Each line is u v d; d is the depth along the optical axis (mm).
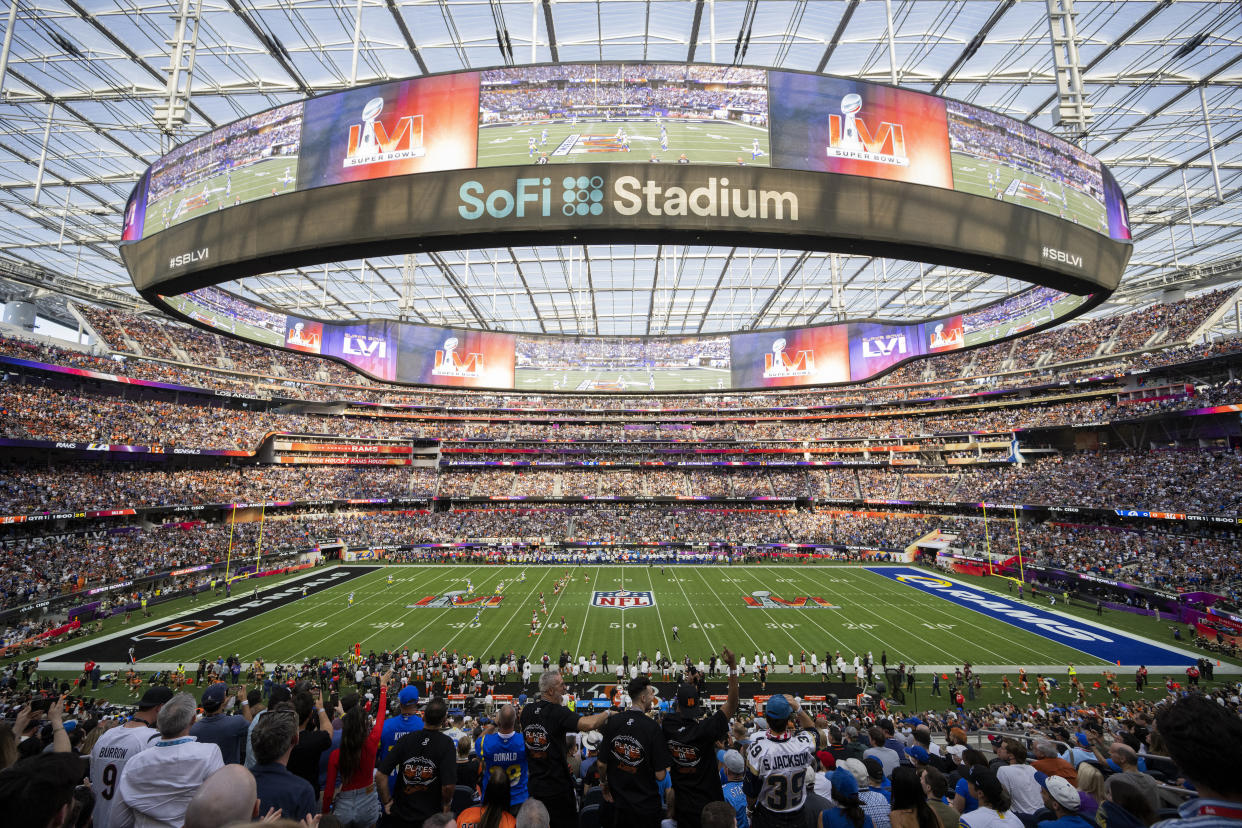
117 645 29359
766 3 28719
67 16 27078
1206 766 2457
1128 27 28125
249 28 28969
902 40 30734
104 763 4719
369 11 28562
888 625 33312
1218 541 36375
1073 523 47781
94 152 37188
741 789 6344
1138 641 29938
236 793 2631
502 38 23297
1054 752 6691
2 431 36531
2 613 29094
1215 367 42688
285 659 27328
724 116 12961
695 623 33750
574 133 12859
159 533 45000
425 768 5074
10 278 41219
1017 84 33312
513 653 28266
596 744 10383
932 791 5047
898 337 49969
